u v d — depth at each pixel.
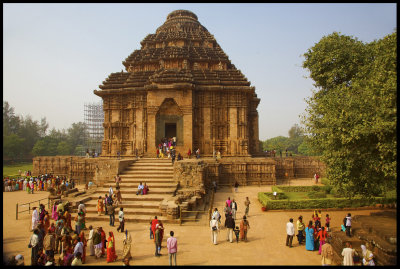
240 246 13.43
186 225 16.52
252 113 43.38
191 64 41.78
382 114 12.14
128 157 35.00
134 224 16.62
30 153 66.50
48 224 15.14
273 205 20.83
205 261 11.55
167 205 17.52
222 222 17.45
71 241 11.91
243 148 34.94
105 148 36.44
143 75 37.75
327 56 19.44
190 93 33.72
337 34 20.11
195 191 21.45
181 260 11.67
